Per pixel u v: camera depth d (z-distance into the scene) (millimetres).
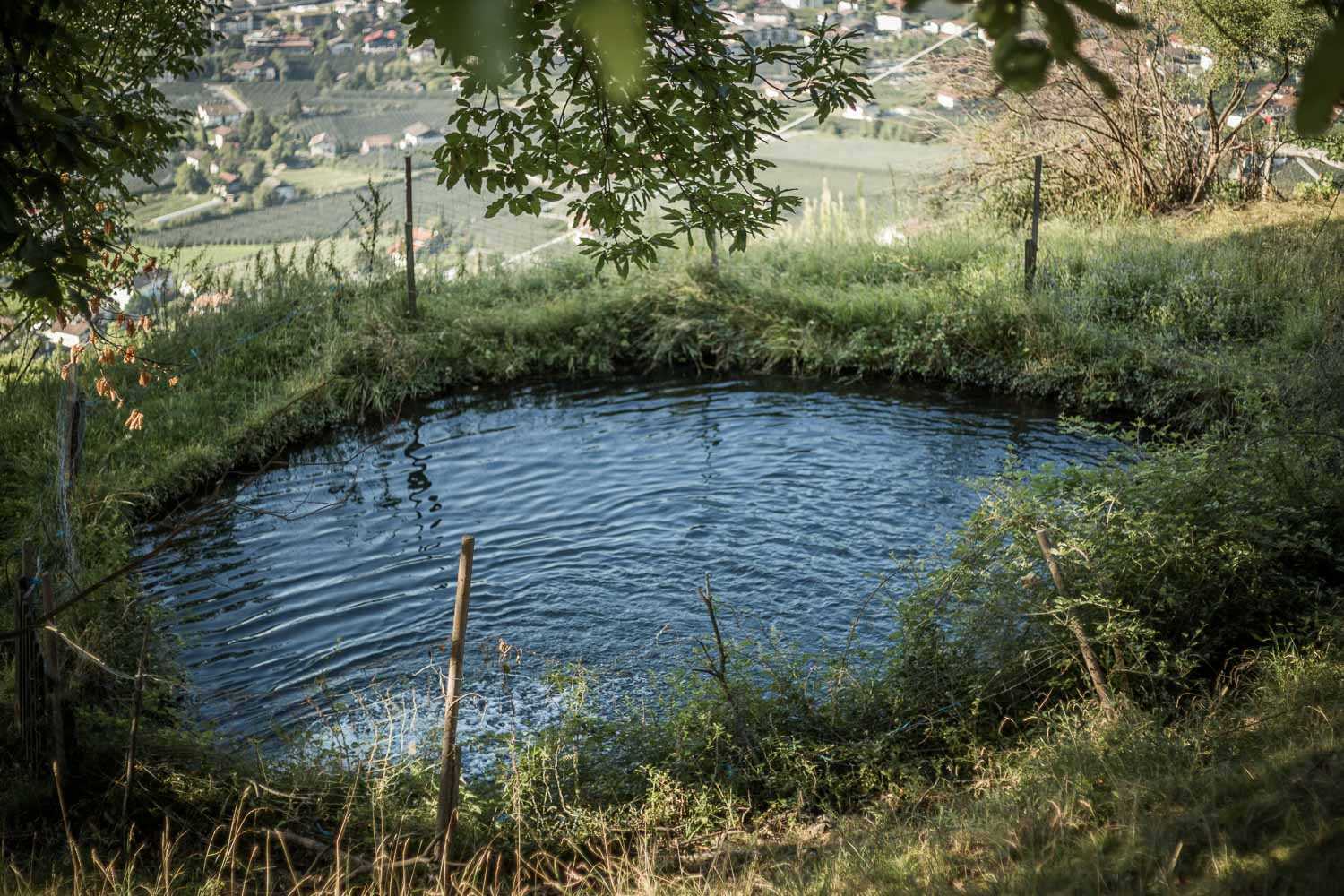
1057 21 1700
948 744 6441
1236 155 20312
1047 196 20625
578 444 13289
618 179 6977
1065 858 4395
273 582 9883
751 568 9789
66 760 6184
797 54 6855
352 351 15062
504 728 7395
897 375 15250
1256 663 6461
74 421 8805
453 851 5625
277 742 7305
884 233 19984
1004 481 10578
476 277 18688
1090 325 14500
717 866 5398
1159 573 6941
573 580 9727
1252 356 13180
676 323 16422
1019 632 6973
